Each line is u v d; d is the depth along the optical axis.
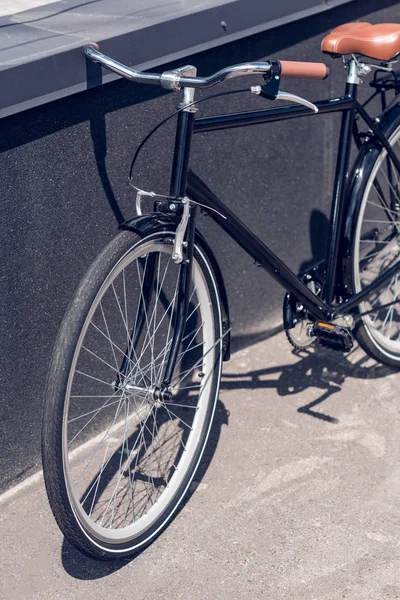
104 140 2.34
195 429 2.34
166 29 2.32
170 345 2.08
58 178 2.26
